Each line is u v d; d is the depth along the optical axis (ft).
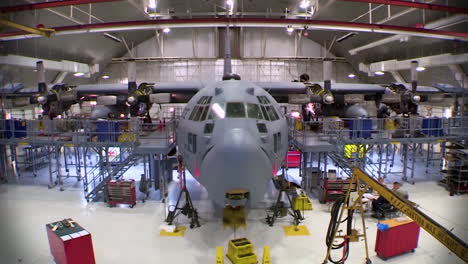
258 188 28.45
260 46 117.19
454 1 59.16
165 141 57.82
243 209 42.57
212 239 38.78
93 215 46.60
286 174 61.77
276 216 43.32
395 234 33.86
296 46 117.08
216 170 27.81
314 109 74.13
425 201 51.78
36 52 81.20
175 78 118.83
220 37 116.57
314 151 53.21
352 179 31.60
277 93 68.08
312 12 81.35
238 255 32.53
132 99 62.69
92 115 72.69
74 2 53.57
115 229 41.65
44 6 54.08
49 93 65.41
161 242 38.04
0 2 59.52
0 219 45.14
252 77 118.11
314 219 44.50
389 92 70.59
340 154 54.70
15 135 64.44
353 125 56.54
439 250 36.04
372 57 102.12
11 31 68.44
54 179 65.31
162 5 84.79
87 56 99.66
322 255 34.76
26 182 63.57
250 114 33.17
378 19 77.61
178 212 46.98
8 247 36.94
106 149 55.11
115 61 116.57
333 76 120.06
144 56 118.21
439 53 79.61
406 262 33.65
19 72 83.15
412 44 81.97
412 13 68.18
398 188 45.93
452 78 81.66
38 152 83.05
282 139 36.06
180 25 59.57
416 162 77.56
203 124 33.65
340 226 42.06
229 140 28.32
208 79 118.11
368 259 32.94
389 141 55.93
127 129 59.82
